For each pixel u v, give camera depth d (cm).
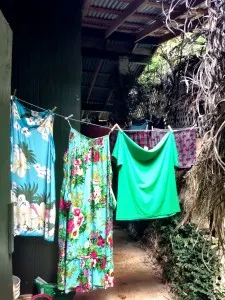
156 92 515
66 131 346
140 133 341
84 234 282
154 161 315
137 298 362
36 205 270
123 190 302
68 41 344
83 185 282
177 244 357
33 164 269
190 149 333
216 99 285
